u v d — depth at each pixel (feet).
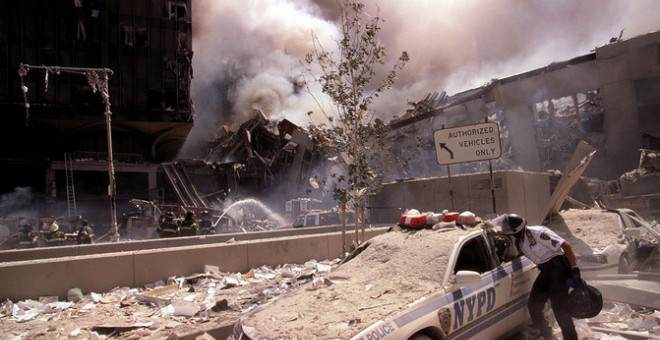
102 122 173.17
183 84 186.19
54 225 61.72
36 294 25.36
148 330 20.40
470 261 17.11
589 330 18.53
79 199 161.07
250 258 34.06
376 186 32.73
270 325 13.37
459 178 55.72
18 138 171.12
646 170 89.35
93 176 169.07
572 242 28.07
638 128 126.52
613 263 25.04
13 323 21.71
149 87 179.93
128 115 175.63
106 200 164.35
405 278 15.47
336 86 32.50
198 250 31.60
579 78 133.49
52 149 174.40
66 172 156.25
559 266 16.03
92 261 27.40
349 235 40.83
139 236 81.56
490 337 15.74
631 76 127.75
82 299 25.95
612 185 100.73
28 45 165.07
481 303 15.37
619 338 17.48
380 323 12.57
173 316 22.52
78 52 171.22
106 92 67.41
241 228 105.40
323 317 13.39
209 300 25.46
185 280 29.81
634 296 20.84
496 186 52.70
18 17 164.25
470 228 17.63
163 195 164.45
